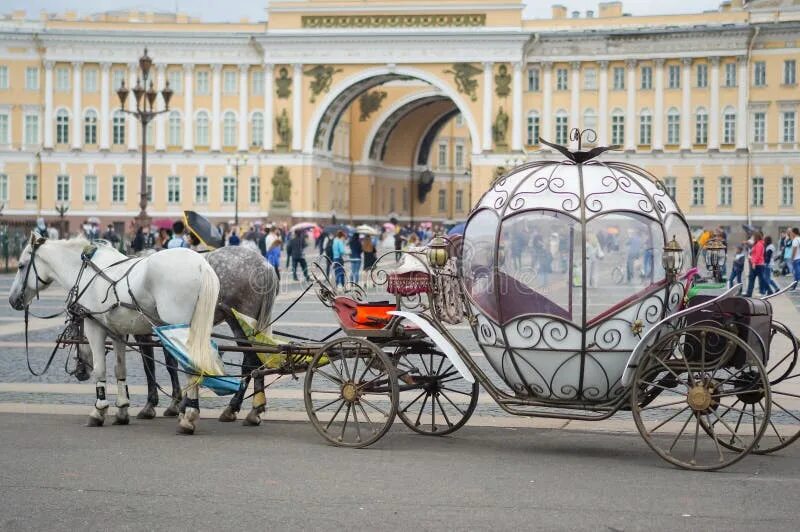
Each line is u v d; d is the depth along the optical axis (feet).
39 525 39.04
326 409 64.59
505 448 53.47
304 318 120.57
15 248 220.23
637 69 332.60
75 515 40.29
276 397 68.44
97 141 349.41
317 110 342.85
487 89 335.26
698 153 329.52
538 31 333.01
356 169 385.70
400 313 54.24
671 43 328.29
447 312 54.70
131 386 72.90
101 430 57.57
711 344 48.57
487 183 336.29
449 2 335.67
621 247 50.26
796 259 169.17
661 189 52.29
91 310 59.26
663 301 50.44
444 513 40.55
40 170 350.02
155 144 348.38
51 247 61.31
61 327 106.32
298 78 343.26
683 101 329.93
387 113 380.58
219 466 48.47
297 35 339.77
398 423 60.44
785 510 41.14
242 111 347.15
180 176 349.00
